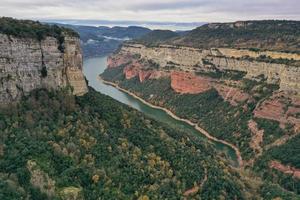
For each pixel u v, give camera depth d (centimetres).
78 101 11881
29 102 10394
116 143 10812
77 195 8412
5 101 9962
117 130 11581
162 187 9838
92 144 10144
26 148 8994
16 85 10256
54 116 10619
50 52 11138
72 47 11806
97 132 10750
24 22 11038
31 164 8606
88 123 10956
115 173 9488
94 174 9131
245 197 11438
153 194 9456
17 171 8394
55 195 8231
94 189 8888
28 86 10606
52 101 10862
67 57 11719
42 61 10981
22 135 9381
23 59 10425
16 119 9800
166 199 9475
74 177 8862
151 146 11431
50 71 11175
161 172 10356
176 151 11962
